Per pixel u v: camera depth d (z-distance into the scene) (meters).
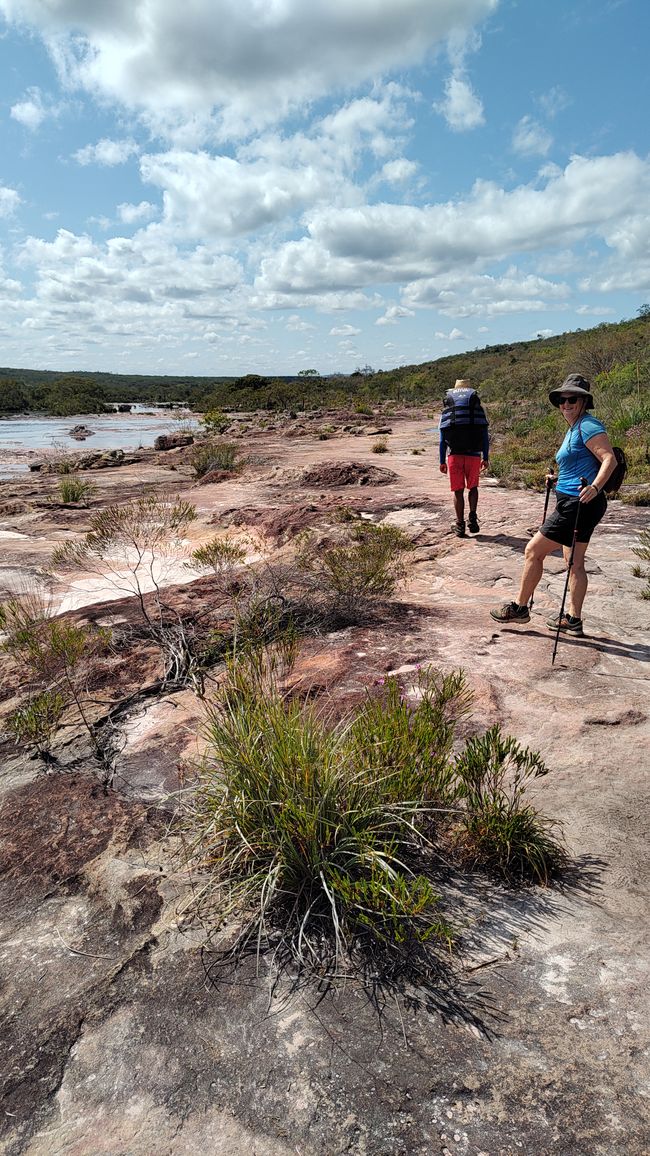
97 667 4.31
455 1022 1.80
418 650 4.32
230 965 2.04
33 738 3.45
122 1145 1.54
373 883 2.08
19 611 5.36
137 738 3.44
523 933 2.11
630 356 26.80
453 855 2.48
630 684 3.78
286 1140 1.52
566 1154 1.46
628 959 1.99
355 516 8.37
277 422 35.81
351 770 2.49
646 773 2.93
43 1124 1.60
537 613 5.00
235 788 2.50
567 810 2.70
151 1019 1.86
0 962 2.09
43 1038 1.82
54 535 9.09
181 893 2.34
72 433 39.69
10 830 2.74
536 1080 1.63
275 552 7.36
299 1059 1.72
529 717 3.42
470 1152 1.48
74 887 2.41
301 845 2.29
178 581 6.49
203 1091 1.65
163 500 10.46
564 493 4.35
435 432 25.19
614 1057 1.68
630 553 6.55
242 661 3.93
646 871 2.37
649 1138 1.49
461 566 6.34
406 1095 1.61
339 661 4.18
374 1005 1.87
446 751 2.92
